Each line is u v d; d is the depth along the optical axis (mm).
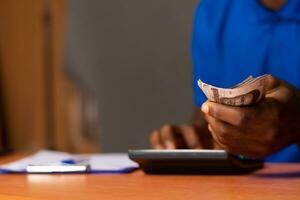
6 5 2850
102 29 2680
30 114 2842
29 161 1175
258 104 856
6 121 2875
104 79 2691
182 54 2518
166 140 1283
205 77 1717
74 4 2727
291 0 1630
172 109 2555
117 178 953
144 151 980
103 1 2662
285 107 872
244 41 1659
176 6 2518
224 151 950
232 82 1668
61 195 761
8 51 2861
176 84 2541
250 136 879
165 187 832
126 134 2662
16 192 794
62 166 1026
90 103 2725
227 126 876
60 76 2777
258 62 1631
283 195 742
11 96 2869
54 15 2771
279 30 1624
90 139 2729
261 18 1646
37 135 2832
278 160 1579
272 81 901
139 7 2598
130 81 2639
